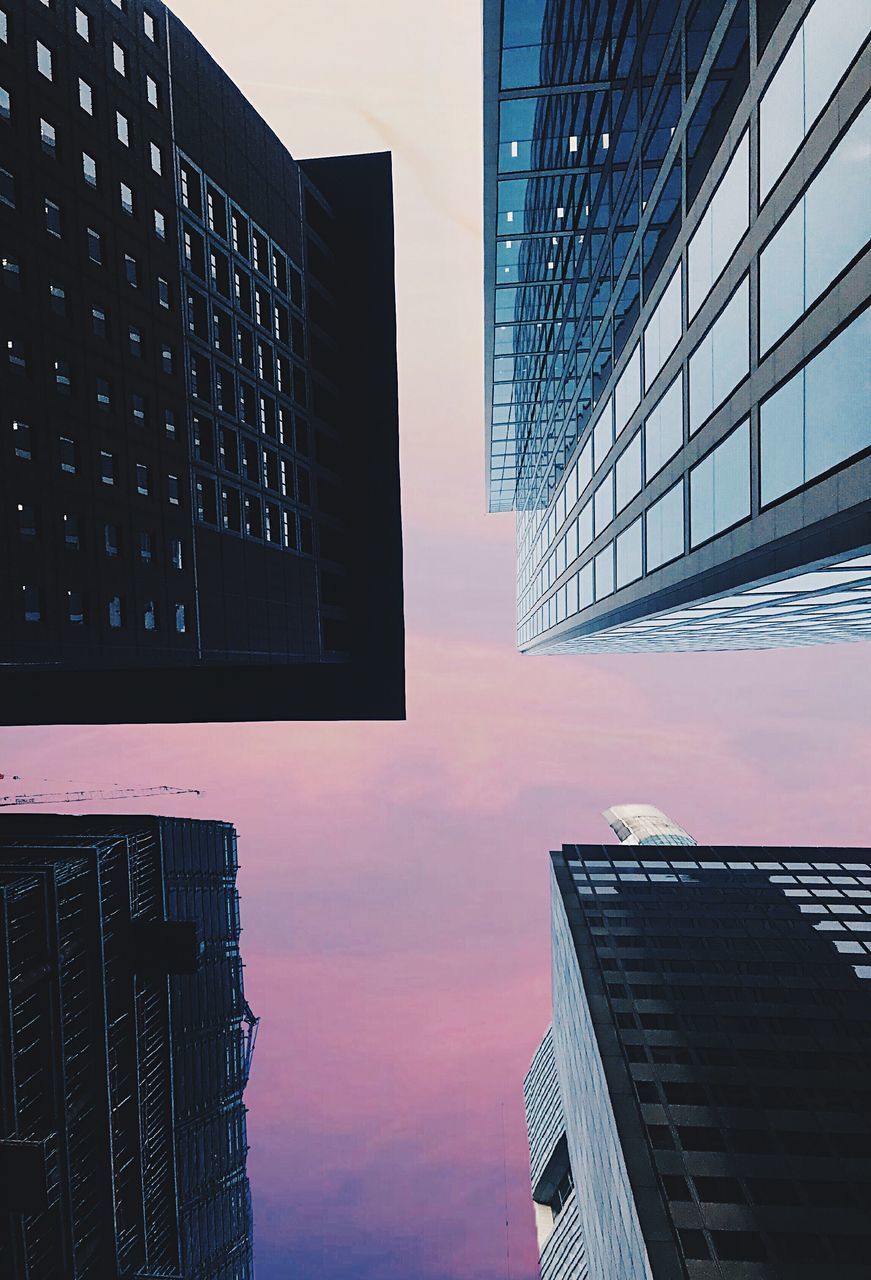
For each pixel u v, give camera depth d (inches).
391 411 2421.3
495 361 2161.7
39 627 1062.4
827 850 2787.9
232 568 1584.6
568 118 1273.4
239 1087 3535.9
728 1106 1573.6
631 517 1232.2
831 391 549.3
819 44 548.7
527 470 2768.2
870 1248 1249.4
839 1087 1619.1
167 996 2822.3
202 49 1547.7
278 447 1862.7
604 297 1342.3
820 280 562.6
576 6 1122.0
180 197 1445.6
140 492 1290.6
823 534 613.0
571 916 2368.4
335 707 2427.4
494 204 1499.8
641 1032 1822.1
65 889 2309.3
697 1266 1230.9
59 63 1139.9
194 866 3248.0
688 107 858.1
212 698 2381.9
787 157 612.1
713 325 810.2
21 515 1046.4
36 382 1082.1
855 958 2100.1
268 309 1847.9
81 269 1173.1
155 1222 2684.5
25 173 1071.6
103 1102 2383.1
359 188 2432.3
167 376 1375.5
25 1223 2078.0
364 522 2438.5
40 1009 2186.3
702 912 2364.7
